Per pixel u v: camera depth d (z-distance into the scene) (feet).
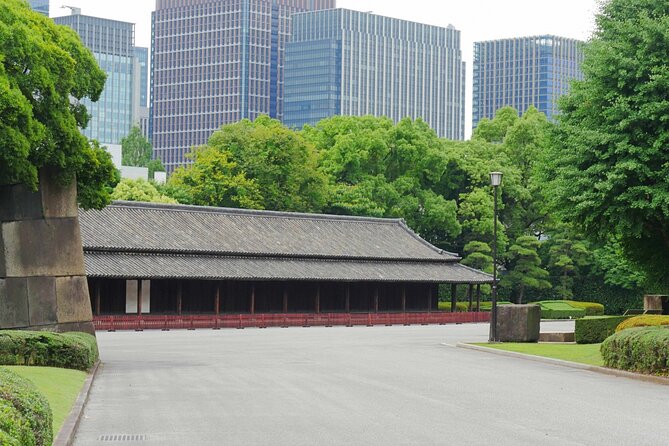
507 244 319.27
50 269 106.93
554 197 134.72
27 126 97.45
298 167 303.27
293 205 302.25
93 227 213.25
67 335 88.53
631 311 168.25
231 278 214.07
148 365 102.01
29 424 35.09
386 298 255.09
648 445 50.83
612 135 123.95
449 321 254.47
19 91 95.86
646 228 136.77
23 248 105.91
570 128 133.49
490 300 328.90
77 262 108.58
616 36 131.64
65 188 108.47
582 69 132.57
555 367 100.17
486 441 51.24
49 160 105.09
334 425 56.54
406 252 260.83
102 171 114.32
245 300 228.02
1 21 101.04
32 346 84.48
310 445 49.62
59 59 106.11
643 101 124.47
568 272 334.24
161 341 154.10
